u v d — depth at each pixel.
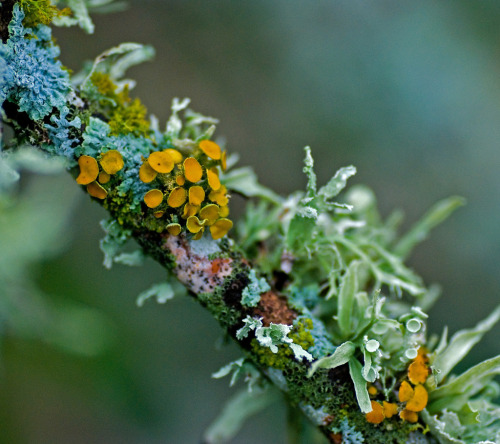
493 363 0.24
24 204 0.31
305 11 0.56
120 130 0.24
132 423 0.45
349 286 0.25
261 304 0.24
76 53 0.50
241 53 0.56
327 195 0.25
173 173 0.24
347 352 0.24
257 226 0.26
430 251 0.52
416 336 0.25
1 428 0.40
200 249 0.24
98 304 0.43
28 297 0.31
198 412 0.47
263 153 0.54
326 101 0.55
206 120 0.25
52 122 0.24
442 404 0.25
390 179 0.54
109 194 0.24
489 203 0.53
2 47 0.24
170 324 0.46
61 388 0.43
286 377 0.24
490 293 0.51
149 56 0.26
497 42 0.55
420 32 0.54
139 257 0.25
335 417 0.24
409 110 0.54
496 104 0.54
